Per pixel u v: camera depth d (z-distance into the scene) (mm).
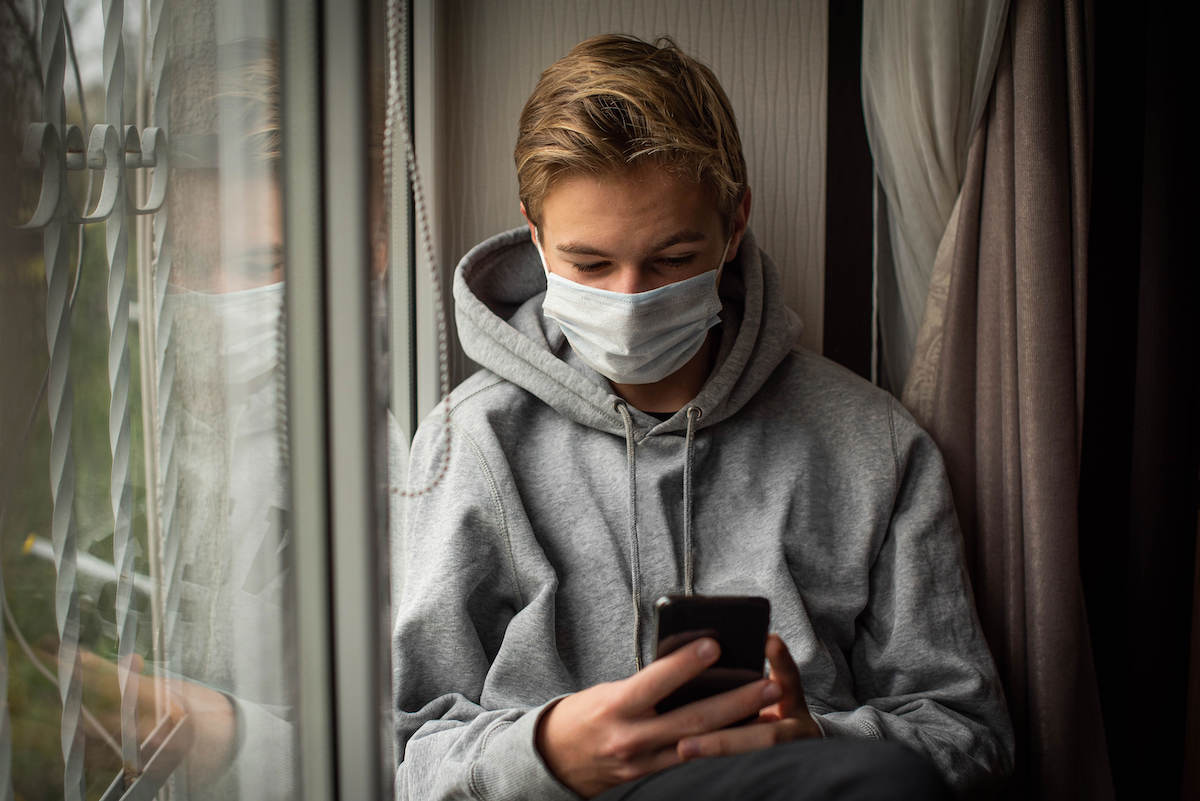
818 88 1278
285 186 490
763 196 1298
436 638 971
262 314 499
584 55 1009
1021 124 1084
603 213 917
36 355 430
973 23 1136
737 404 1056
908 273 1238
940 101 1152
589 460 1057
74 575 462
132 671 516
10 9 401
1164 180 1178
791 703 748
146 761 523
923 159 1186
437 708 965
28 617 433
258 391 503
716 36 1272
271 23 481
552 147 919
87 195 461
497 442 1025
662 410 1080
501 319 1111
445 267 1310
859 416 1090
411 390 1229
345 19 479
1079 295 1104
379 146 507
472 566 991
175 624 523
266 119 488
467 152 1307
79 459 465
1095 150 1226
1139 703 1241
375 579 513
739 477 1048
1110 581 1284
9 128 404
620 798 646
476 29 1284
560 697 822
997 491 1138
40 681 442
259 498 510
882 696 1041
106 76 472
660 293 941
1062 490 1085
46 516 441
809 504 1038
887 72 1200
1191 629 1227
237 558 517
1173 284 1187
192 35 492
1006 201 1110
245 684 524
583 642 996
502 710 912
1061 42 1086
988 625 1146
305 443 503
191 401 510
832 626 1036
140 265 504
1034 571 1094
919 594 1019
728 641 700
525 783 776
